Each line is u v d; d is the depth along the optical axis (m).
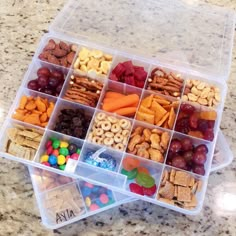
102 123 0.36
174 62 0.40
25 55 0.42
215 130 0.36
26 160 0.34
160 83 0.39
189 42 0.41
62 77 0.39
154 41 0.41
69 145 0.36
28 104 0.37
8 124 0.36
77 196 0.35
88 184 0.35
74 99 0.38
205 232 0.34
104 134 0.36
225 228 0.34
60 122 0.37
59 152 0.35
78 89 0.38
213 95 0.38
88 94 0.38
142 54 0.41
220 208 0.35
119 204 0.35
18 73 0.41
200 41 0.41
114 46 0.41
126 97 0.38
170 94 0.39
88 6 0.42
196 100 0.38
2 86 0.40
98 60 0.40
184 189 0.34
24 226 0.34
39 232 0.33
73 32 0.41
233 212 0.35
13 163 0.36
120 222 0.34
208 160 0.35
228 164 0.37
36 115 0.36
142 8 0.43
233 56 0.43
